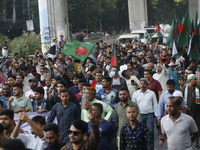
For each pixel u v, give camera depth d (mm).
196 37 38781
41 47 68812
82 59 35375
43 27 66125
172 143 17297
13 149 9297
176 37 39594
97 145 13109
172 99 17172
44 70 34062
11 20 127375
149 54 45000
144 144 16906
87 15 153625
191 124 17297
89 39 98625
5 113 16562
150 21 182375
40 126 17062
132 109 16766
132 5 111000
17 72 35406
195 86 24172
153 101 23062
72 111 19484
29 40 67500
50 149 15367
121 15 178000
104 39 111875
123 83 25891
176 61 39531
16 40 67562
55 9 66438
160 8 182500
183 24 39531
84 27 157125
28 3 129125
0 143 9406
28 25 69562
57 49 56188
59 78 26406
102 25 170375
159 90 26250
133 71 30859
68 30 69500
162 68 30516
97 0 157375
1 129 14336
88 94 19938
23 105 22344
